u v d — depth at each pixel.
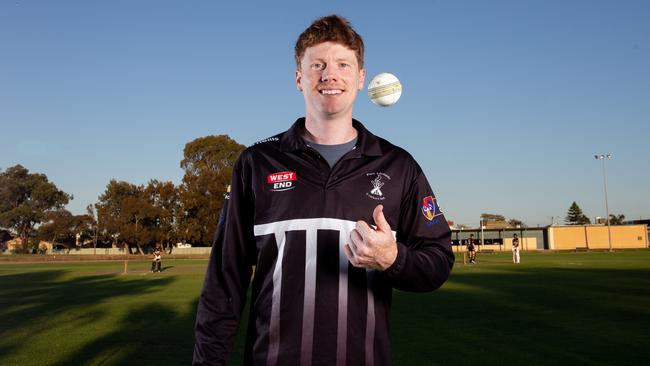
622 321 9.17
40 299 14.20
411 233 2.17
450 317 9.90
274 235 2.04
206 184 70.06
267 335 1.93
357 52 2.24
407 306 11.59
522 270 24.77
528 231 77.62
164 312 11.20
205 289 2.18
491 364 6.15
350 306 1.93
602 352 6.71
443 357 6.53
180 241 72.62
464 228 79.31
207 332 2.11
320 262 1.96
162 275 25.45
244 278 2.22
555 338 7.68
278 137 2.31
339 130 2.21
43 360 6.64
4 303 13.20
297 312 1.91
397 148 2.27
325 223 2.00
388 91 2.88
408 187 2.18
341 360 1.87
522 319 9.53
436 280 1.95
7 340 8.00
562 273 21.97
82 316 10.66
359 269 1.98
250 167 2.22
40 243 86.75
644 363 6.12
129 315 10.76
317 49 2.17
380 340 1.97
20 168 94.69
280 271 1.98
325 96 2.15
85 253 81.69
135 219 71.12
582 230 74.75
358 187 2.07
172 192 71.38
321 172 2.09
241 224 2.20
